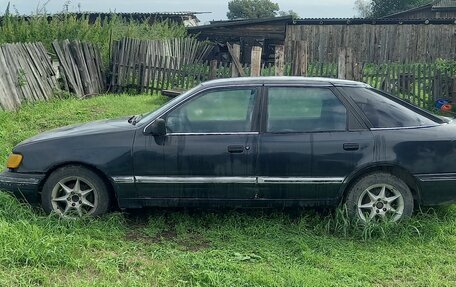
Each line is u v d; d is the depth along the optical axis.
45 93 11.42
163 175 4.79
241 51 23.88
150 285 3.77
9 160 4.99
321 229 4.87
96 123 5.41
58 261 4.00
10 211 4.79
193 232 4.83
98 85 14.10
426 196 4.82
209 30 24.11
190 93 4.98
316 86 4.94
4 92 9.71
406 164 4.73
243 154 4.73
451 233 4.80
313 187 4.78
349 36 23.06
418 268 4.14
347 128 4.81
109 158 4.77
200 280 3.81
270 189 4.79
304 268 4.05
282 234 4.76
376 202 4.85
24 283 3.66
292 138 4.75
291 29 23.50
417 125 4.88
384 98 5.00
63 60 12.53
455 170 4.80
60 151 4.84
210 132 4.81
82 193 4.92
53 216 4.83
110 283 3.72
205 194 4.82
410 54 22.73
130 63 14.37
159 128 4.74
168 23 23.72
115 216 4.89
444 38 22.33
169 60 14.41
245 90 4.94
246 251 4.39
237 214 5.14
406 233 4.70
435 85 11.87
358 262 4.21
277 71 12.62
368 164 4.73
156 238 4.72
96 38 15.45
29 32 13.79
